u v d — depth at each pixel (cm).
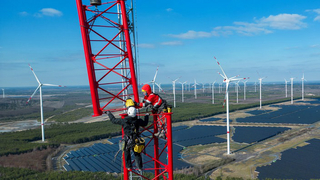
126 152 1173
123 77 1474
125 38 1443
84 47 1328
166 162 4278
